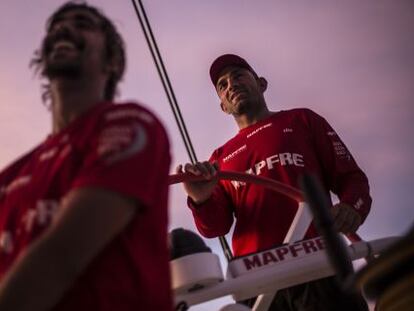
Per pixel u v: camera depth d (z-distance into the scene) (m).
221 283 1.66
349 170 2.44
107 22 1.45
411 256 0.92
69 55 1.30
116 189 1.01
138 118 1.13
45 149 1.21
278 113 2.64
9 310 0.92
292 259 1.76
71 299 1.02
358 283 0.98
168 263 1.13
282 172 2.43
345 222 2.13
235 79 2.81
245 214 2.39
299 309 2.12
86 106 1.30
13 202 1.18
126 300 1.04
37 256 0.95
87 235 0.97
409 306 0.95
